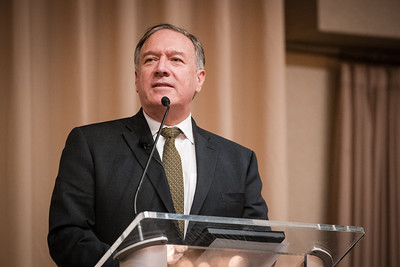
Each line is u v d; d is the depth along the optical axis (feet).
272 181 24.59
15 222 21.21
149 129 14.38
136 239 9.29
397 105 28.84
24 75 22.12
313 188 27.91
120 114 23.04
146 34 15.25
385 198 28.07
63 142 22.59
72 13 23.39
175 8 24.73
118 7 23.75
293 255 10.35
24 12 22.50
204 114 24.71
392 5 27.78
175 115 14.61
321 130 28.48
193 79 14.94
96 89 23.40
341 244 10.30
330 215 27.86
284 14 27.61
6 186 21.57
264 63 25.58
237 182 14.34
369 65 29.01
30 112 22.04
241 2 26.25
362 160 28.04
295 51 28.76
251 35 26.04
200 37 25.17
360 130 28.19
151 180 13.33
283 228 9.62
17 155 21.61
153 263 9.42
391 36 27.53
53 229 12.37
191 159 14.43
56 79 22.94
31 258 21.36
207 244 9.61
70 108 22.79
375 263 27.27
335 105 28.86
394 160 28.35
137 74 15.39
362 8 27.35
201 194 13.62
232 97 25.59
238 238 9.57
